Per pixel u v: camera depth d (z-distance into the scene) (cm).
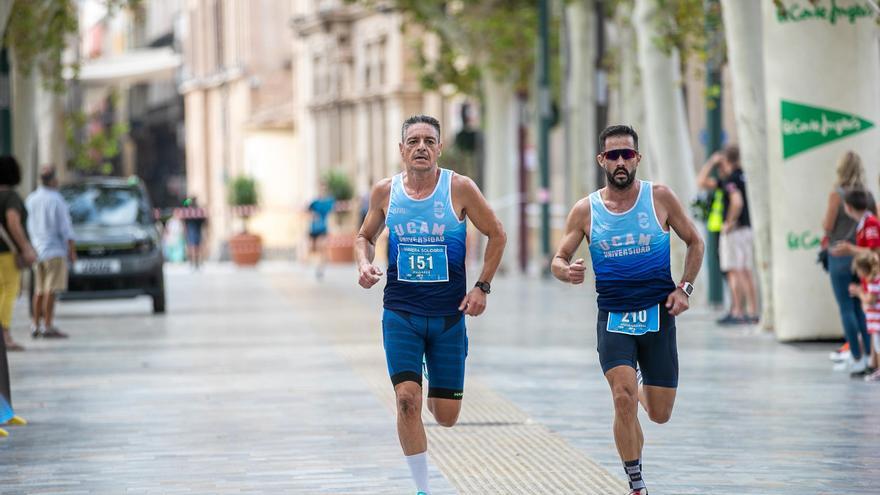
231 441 2294
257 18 14250
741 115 3975
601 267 1741
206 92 15475
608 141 1727
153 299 5144
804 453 2111
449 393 1773
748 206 4247
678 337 3922
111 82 12488
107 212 5181
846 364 3131
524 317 4747
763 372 3108
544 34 7112
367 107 11906
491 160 8044
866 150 3631
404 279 1755
